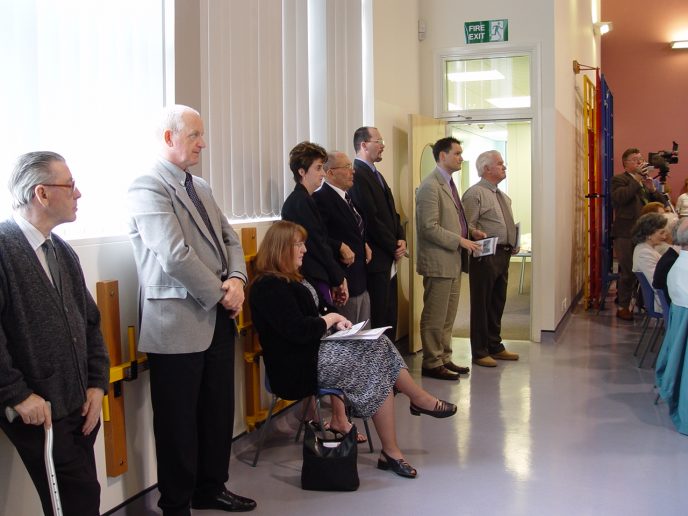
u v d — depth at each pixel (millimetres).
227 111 3621
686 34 12766
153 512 2998
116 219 2869
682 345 4066
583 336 6719
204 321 2762
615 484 3275
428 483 3299
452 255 5133
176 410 2723
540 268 6383
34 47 2445
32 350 2027
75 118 2648
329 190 4156
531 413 4359
